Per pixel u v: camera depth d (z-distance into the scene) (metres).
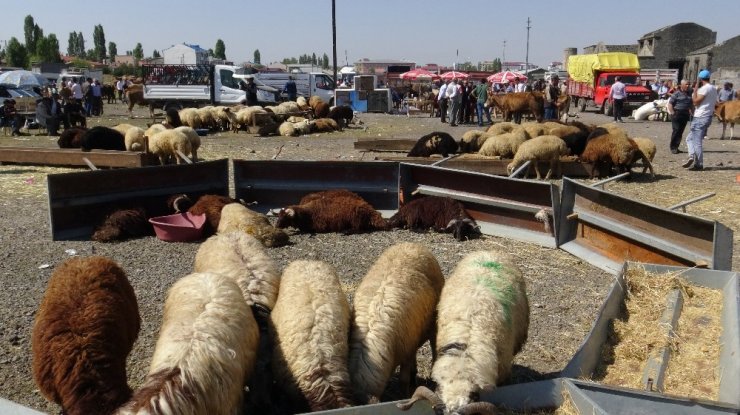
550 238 9.07
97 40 169.00
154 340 5.84
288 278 4.87
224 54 168.62
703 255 6.50
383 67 99.00
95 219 9.52
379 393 4.40
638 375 4.62
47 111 23.61
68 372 4.06
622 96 30.42
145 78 32.44
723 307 5.26
